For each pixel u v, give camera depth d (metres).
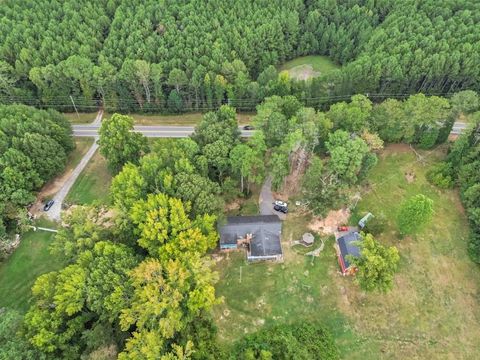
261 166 76.44
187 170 70.94
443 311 64.50
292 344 58.22
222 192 77.56
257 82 105.31
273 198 82.38
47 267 72.69
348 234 71.06
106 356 50.31
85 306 58.72
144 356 49.84
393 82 103.44
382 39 107.56
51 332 52.00
